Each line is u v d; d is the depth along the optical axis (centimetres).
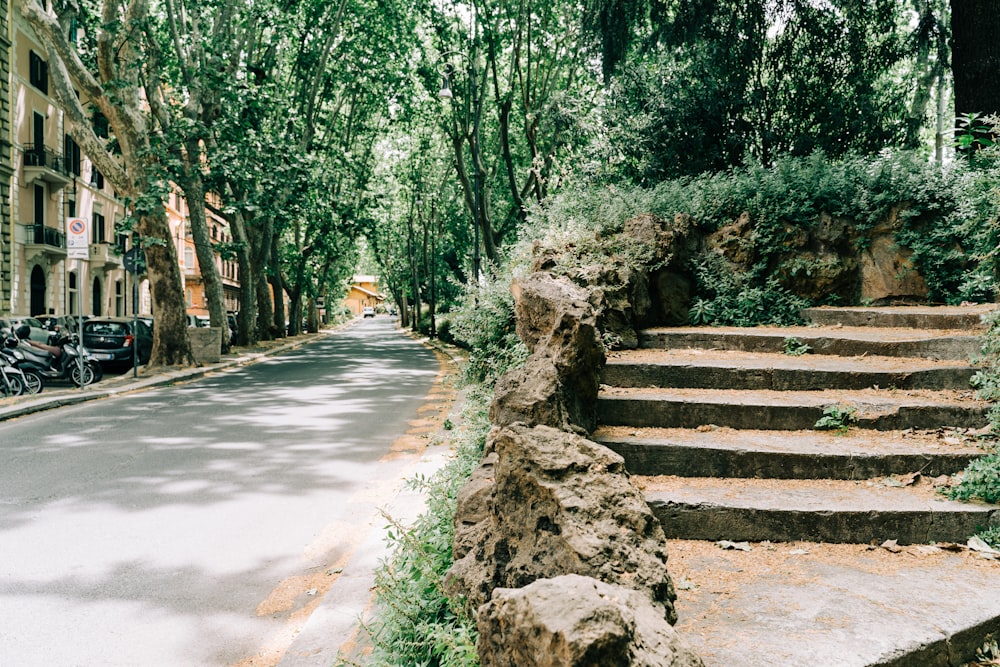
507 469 287
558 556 261
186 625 392
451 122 2792
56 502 629
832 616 298
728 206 889
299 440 920
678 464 457
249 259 3200
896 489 430
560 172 1800
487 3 2248
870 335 662
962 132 999
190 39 2006
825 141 1312
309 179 2030
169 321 1920
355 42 2797
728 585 333
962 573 348
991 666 287
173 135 1834
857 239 861
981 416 507
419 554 340
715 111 1317
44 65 3328
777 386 566
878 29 1361
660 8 1370
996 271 632
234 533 545
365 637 339
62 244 3419
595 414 500
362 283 17912
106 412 1182
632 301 730
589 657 178
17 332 1634
